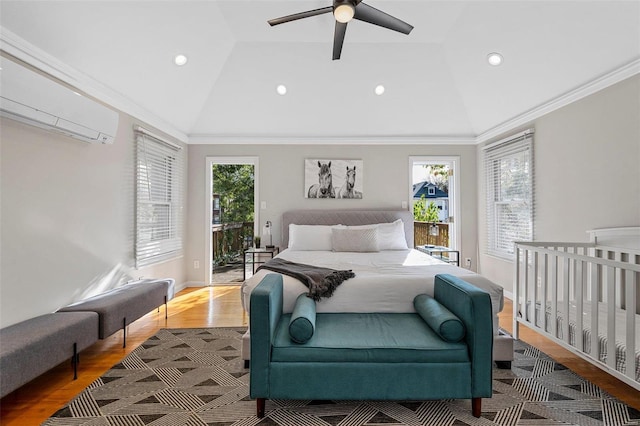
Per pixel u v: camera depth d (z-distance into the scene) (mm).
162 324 3270
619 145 2582
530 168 3627
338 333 1882
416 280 2357
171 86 3646
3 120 2111
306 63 3896
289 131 4820
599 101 2760
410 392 1711
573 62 2762
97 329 2365
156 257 4012
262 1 2975
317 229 4398
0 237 2096
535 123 3582
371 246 4070
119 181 3301
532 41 2863
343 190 4891
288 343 1756
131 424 1688
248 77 4070
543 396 1943
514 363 2373
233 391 2018
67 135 2559
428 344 1748
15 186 2193
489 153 4496
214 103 4391
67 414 1768
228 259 6859
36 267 2346
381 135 4879
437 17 3162
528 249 2674
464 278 2395
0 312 2090
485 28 3078
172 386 2072
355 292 2322
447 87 4164
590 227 2863
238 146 4902
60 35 2361
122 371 2273
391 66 3924
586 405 1850
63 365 2365
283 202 4906
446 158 4906
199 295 4355
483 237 4707
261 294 1720
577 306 2107
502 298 2338
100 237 3016
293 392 1709
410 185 4910
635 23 2246
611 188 2654
